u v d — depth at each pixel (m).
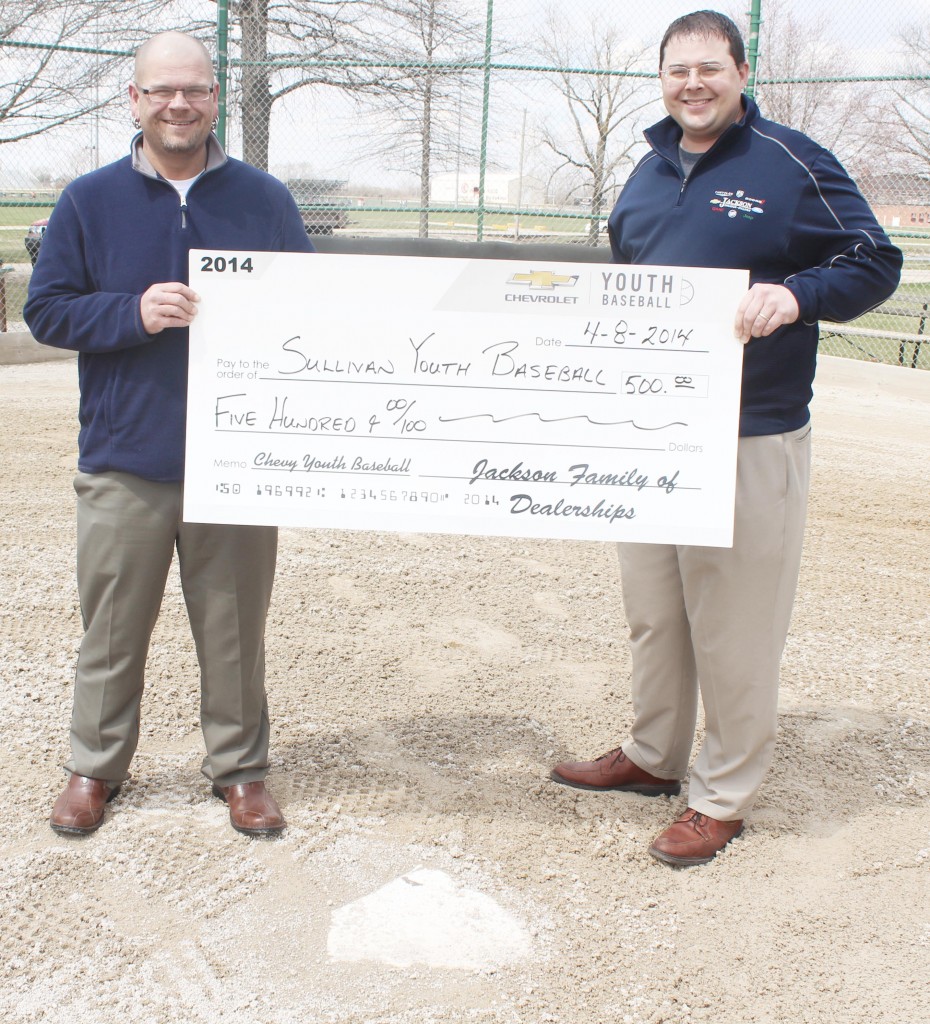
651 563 2.92
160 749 3.36
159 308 2.52
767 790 3.26
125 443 2.67
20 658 3.95
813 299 2.48
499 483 2.74
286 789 3.15
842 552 5.65
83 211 2.60
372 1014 2.29
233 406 2.70
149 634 2.88
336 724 3.58
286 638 4.25
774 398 2.70
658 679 3.04
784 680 4.09
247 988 2.35
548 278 2.65
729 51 2.51
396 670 4.02
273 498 2.73
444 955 2.48
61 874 2.71
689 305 2.62
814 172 2.56
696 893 2.75
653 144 2.73
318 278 2.66
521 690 3.90
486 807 3.11
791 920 2.65
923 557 5.63
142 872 2.74
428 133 11.07
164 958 2.43
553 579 5.08
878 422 8.91
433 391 2.71
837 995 2.39
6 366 9.84
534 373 2.70
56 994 2.31
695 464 2.68
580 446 2.72
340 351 2.69
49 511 5.70
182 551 2.82
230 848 2.86
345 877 2.76
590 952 2.51
